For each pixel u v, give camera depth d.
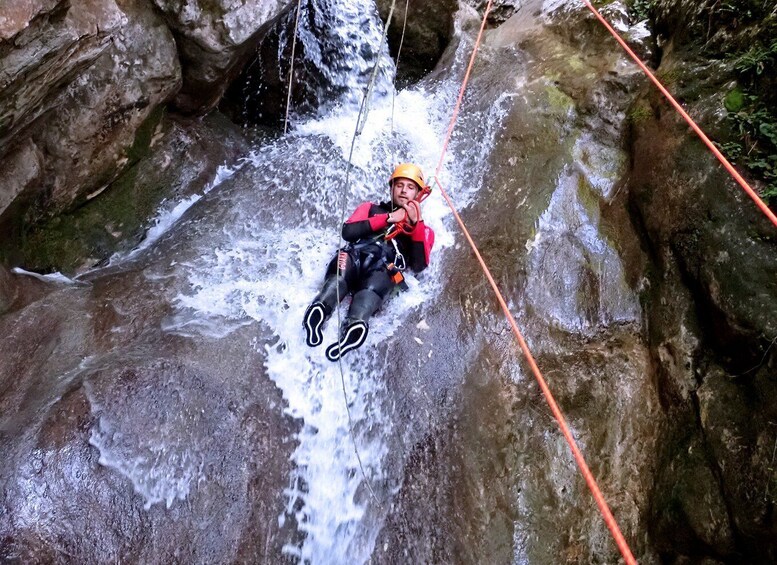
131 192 4.08
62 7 2.57
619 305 3.51
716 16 3.84
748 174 3.12
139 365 2.88
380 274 3.29
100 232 3.89
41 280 3.41
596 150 4.12
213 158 4.61
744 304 2.79
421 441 3.03
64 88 3.13
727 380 2.81
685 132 3.51
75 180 3.59
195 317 3.31
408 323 3.43
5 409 2.63
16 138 2.99
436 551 2.76
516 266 3.64
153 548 2.49
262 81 5.26
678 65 3.92
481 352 3.34
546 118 4.39
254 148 4.97
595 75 4.46
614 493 2.94
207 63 4.12
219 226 3.93
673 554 2.73
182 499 2.64
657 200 3.53
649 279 3.48
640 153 3.84
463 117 4.84
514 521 2.83
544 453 2.99
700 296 3.10
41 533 2.32
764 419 2.54
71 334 3.06
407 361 3.26
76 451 2.51
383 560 2.77
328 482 2.97
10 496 2.33
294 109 5.38
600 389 3.17
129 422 2.67
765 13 3.52
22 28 2.28
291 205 4.16
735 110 3.34
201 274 3.59
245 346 3.19
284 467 2.91
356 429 3.06
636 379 3.19
